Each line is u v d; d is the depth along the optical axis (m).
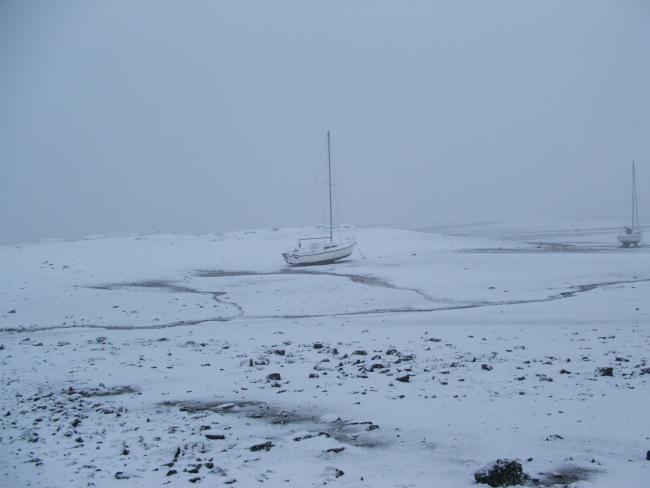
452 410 11.72
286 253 49.44
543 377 13.92
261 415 11.98
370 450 9.73
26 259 52.41
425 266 43.31
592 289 31.91
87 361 18.09
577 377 14.05
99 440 10.53
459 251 54.06
